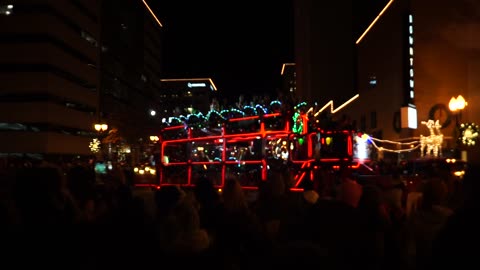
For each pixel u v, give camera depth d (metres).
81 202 7.00
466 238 3.41
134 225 5.38
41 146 60.28
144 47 105.12
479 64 42.03
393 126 48.22
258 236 5.93
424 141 38.81
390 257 6.80
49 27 63.16
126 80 91.75
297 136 15.48
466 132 30.34
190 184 17.34
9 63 62.78
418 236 6.25
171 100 169.25
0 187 5.90
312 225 5.88
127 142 76.81
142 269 5.25
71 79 69.88
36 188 4.47
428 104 42.88
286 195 7.26
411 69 43.31
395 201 7.90
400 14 46.81
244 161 16.17
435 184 6.28
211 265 5.25
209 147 19.11
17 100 62.91
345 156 14.61
